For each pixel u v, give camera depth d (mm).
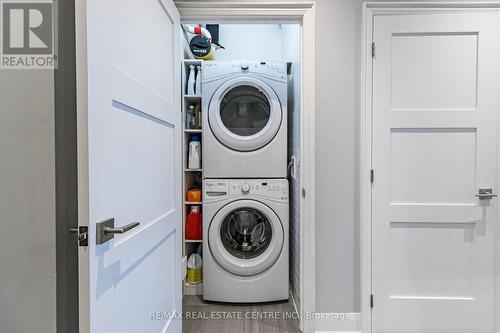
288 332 1708
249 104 2139
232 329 1743
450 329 1594
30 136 762
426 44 1566
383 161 1587
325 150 1607
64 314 786
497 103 1563
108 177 787
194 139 2207
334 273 1609
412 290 1597
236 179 2018
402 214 1589
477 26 1551
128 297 931
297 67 1916
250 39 2625
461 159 1579
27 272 772
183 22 1611
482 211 1578
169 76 1353
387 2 1558
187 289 2193
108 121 786
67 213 791
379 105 1580
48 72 763
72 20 795
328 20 1585
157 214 1189
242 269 1972
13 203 760
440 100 1573
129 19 934
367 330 1579
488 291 1587
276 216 1987
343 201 1609
